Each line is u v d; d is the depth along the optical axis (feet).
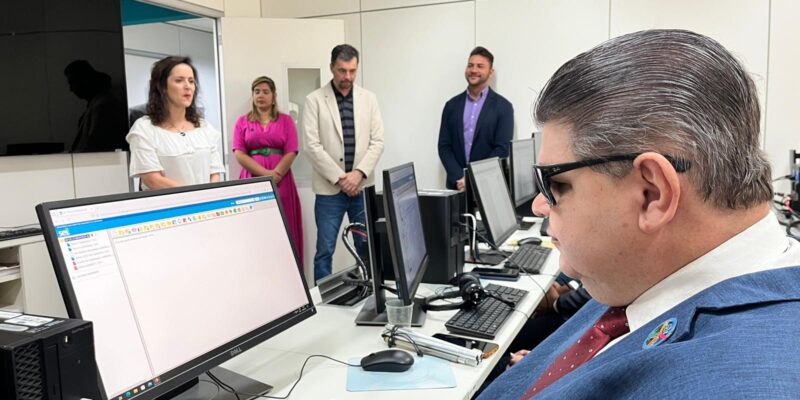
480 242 8.37
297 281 4.13
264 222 4.00
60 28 10.65
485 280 6.40
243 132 13.61
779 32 11.75
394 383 3.60
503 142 13.62
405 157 15.65
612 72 1.80
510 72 14.17
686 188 1.70
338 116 12.46
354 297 5.66
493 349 4.18
